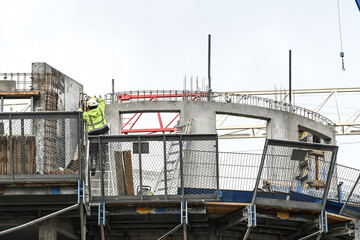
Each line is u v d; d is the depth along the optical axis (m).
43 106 40.59
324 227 38.53
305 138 50.25
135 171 36.75
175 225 39.81
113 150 36.50
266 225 40.06
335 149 37.66
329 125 49.72
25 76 41.25
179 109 44.66
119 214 37.22
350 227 40.06
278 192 37.69
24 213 37.72
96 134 39.12
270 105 46.94
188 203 37.06
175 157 37.94
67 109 43.44
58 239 40.97
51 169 36.91
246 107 45.59
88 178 36.28
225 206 38.00
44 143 37.44
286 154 37.56
